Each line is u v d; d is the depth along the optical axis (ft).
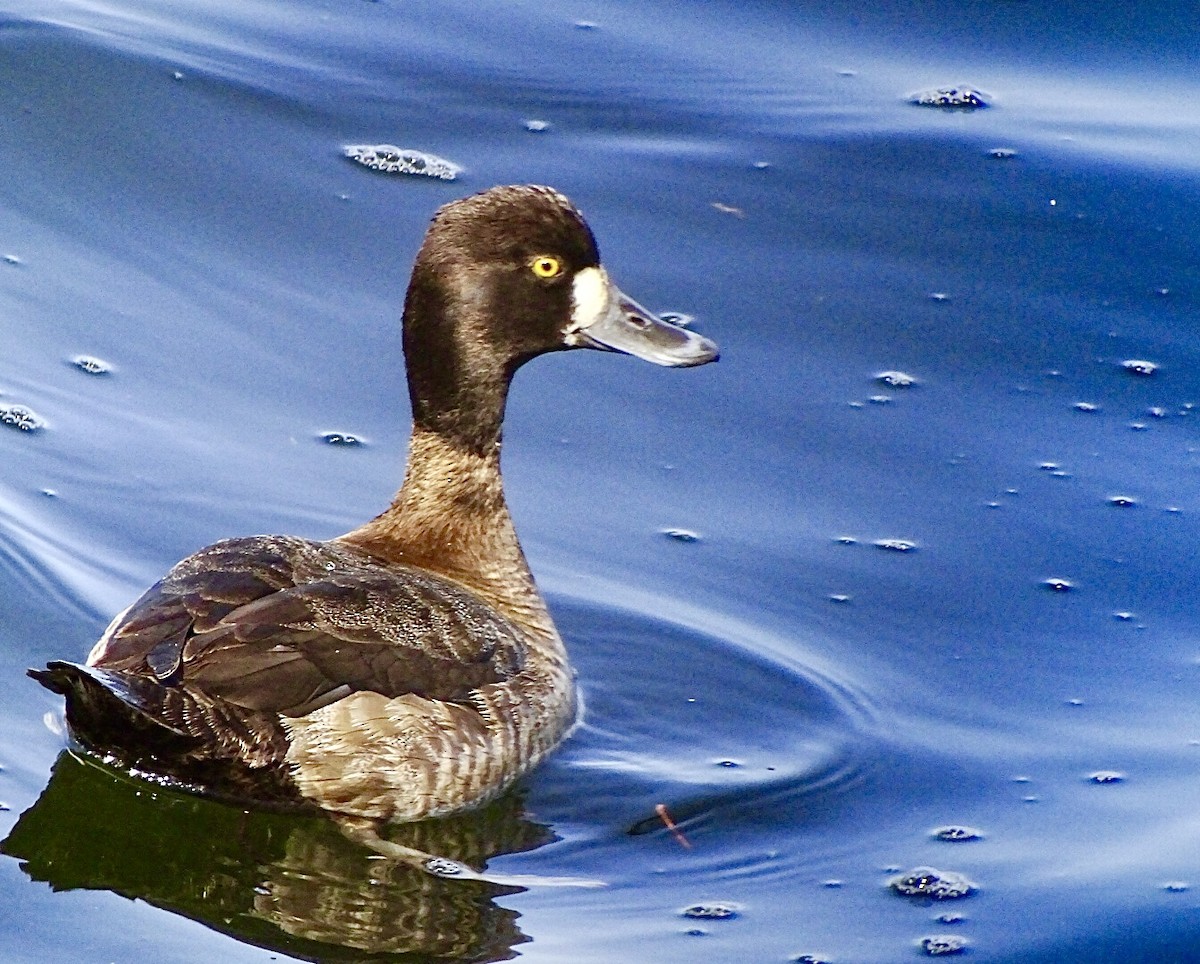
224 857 33.94
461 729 34.99
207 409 47.85
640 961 32.12
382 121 57.88
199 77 59.06
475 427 38.47
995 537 45.55
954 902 34.14
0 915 32.22
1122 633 42.73
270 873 33.78
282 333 50.70
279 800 34.09
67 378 48.26
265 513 44.52
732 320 51.98
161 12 62.34
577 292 38.47
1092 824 36.60
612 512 45.91
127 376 48.62
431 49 61.00
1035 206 56.34
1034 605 43.55
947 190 56.75
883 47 62.23
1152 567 44.75
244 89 58.75
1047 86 60.85
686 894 34.14
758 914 33.68
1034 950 32.89
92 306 51.03
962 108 59.57
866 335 51.96
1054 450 48.42
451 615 36.04
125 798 34.45
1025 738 39.37
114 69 59.16
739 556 44.68
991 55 62.13
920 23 63.36
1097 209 56.24
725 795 37.06
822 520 45.96
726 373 50.62
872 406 49.73
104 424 46.80
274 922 32.65
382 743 34.06
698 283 53.01
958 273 54.13
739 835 35.94
